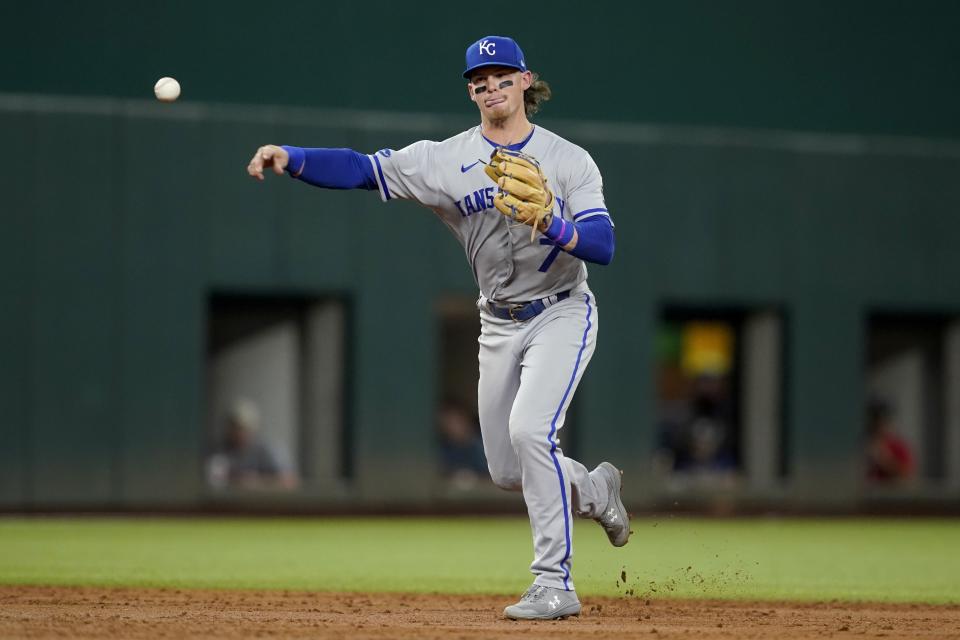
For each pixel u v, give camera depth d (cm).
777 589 2712
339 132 5141
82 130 4862
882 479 5803
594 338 1934
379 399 5150
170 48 5341
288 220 5075
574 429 5328
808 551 3784
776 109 6066
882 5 6212
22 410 4759
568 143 1898
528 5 5778
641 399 5400
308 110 5428
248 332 5150
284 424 5162
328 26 5528
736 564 3362
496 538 4081
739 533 4500
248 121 5034
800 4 6122
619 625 1867
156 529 4238
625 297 5394
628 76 5884
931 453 5906
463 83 5672
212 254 4984
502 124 1889
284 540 3894
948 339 5931
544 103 5766
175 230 4950
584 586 2766
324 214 5112
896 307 5759
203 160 4988
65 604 2136
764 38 6062
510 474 2017
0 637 1620
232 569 2995
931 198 5812
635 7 5912
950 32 6291
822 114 6112
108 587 2486
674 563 3381
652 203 5447
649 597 2488
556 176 1880
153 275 4922
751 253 5572
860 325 5706
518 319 1931
